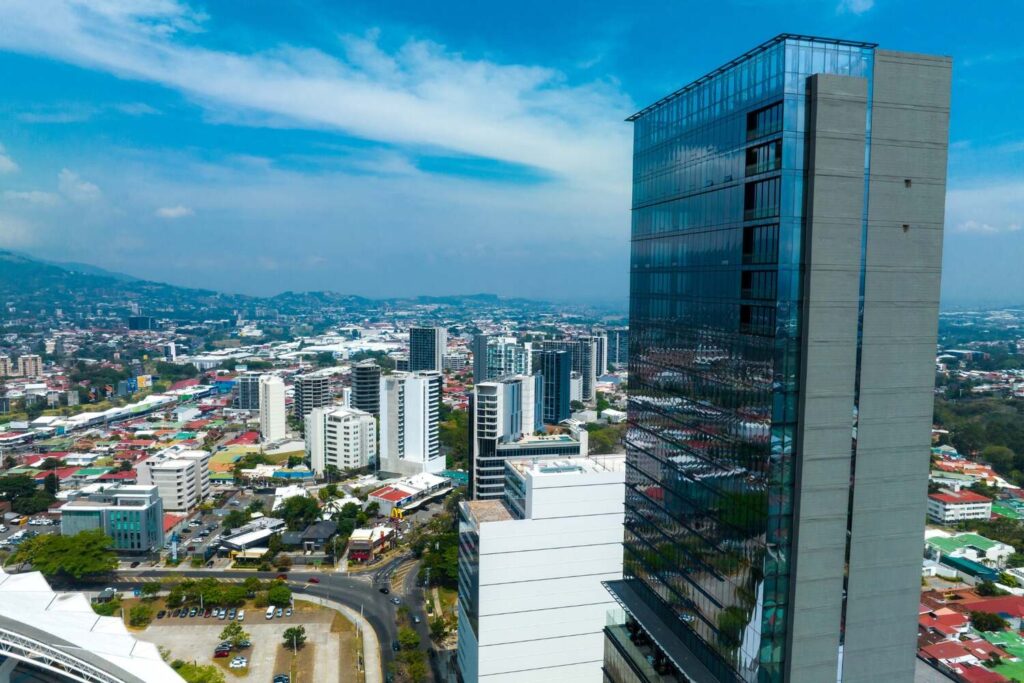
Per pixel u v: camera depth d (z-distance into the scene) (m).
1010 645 185.25
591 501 143.50
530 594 141.88
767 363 69.69
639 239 102.62
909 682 74.50
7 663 110.75
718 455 79.75
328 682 174.12
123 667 111.00
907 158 68.62
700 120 83.62
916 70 68.25
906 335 70.12
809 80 66.56
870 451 70.38
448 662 184.38
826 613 71.06
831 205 66.69
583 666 145.88
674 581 92.12
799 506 69.06
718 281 79.50
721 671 79.75
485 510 153.88
